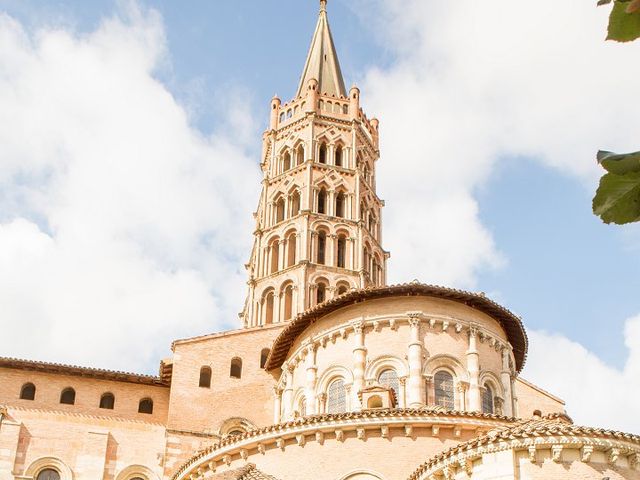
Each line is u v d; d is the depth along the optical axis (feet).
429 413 136.77
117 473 174.40
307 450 138.10
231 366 191.42
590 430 107.65
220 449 145.18
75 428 177.78
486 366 162.71
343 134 269.03
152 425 182.29
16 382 180.75
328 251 244.22
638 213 18.60
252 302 244.83
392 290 162.61
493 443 109.81
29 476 169.37
